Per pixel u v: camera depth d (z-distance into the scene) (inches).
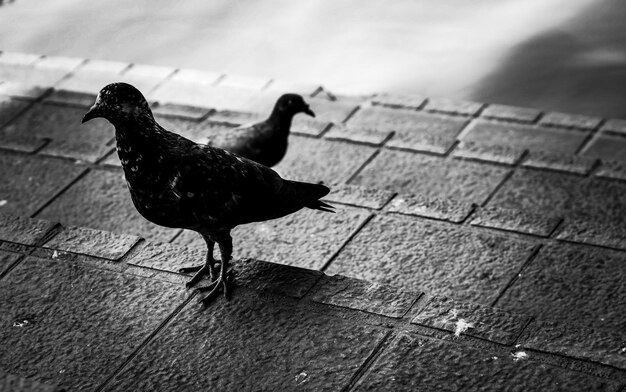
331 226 86.7
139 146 68.4
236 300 71.5
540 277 80.3
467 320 68.2
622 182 94.1
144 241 77.4
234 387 66.0
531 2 150.9
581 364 64.9
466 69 134.2
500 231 84.6
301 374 66.2
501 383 64.4
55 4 161.3
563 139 108.2
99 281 74.4
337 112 115.2
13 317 72.1
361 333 68.3
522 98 126.6
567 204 92.3
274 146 94.5
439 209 87.1
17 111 112.7
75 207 93.0
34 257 76.9
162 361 68.1
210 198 69.9
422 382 64.9
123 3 160.6
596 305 77.8
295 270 73.3
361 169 98.7
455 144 100.7
